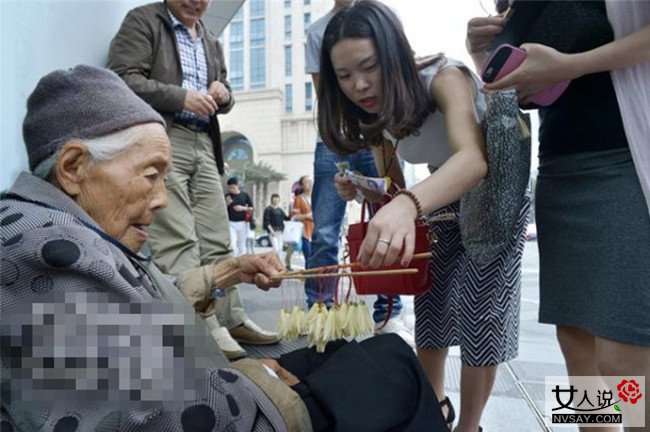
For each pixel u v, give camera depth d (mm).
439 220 1305
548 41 990
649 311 817
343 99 1221
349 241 1158
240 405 707
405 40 1068
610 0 864
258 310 2725
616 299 859
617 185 892
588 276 928
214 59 2139
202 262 2059
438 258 1363
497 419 1461
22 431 603
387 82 1047
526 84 911
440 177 895
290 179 29938
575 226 966
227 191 7273
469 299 1209
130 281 699
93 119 733
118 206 766
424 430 842
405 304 2988
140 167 767
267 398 765
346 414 819
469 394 1241
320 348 1052
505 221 1066
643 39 820
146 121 778
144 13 1837
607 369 891
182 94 1785
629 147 864
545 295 1057
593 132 938
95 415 588
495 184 1029
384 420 819
